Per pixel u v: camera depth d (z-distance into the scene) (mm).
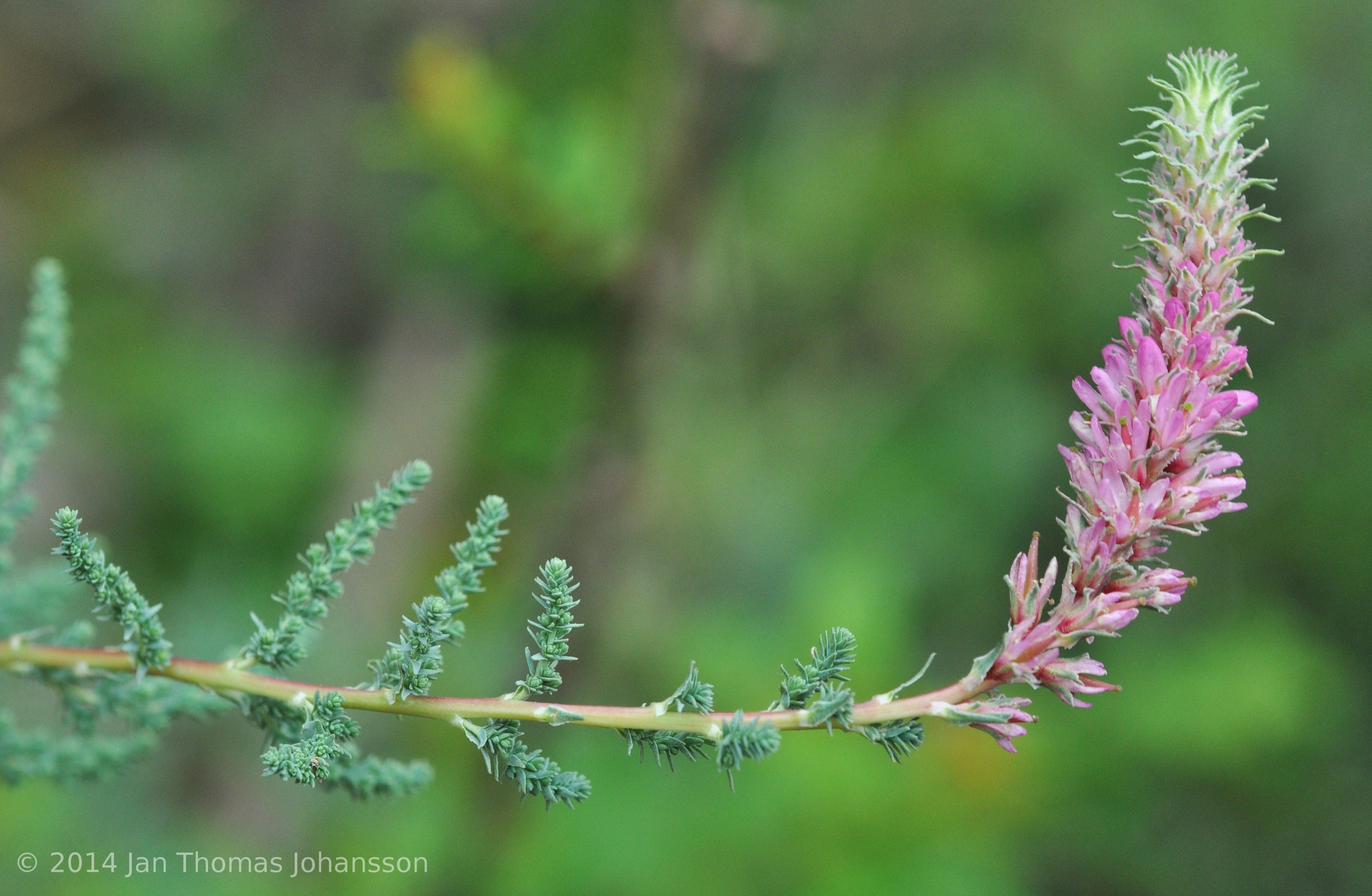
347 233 6980
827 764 3621
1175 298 1206
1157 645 5961
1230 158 1199
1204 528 1159
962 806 3691
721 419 4895
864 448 5715
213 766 4324
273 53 7500
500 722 1220
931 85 5824
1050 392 6004
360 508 1398
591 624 3463
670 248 3150
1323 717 5832
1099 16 5652
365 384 5785
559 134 3021
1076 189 5750
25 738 1628
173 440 6438
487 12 3939
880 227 5809
